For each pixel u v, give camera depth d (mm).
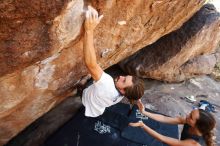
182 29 5957
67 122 4727
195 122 3170
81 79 3549
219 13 6219
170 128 4914
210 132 3168
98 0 2498
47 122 4867
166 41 5969
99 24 2867
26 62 2297
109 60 3932
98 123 4754
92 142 4492
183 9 3834
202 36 6004
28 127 4730
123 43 3545
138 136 4668
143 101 5762
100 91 3078
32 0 1933
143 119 4973
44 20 2092
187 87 6445
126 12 2996
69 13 2188
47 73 2848
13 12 1917
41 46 2248
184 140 3279
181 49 5895
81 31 2568
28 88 2791
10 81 2521
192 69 6434
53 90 3230
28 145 4488
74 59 2994
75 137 4520
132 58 6031
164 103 5812
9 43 2078
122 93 3143
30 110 3301
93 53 2682
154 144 4594
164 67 5996
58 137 4488
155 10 3359
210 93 6414
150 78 6355
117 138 4598
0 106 2734
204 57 6633
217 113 5801
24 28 2059
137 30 3504
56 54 2633
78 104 5242
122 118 4895
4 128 3361
